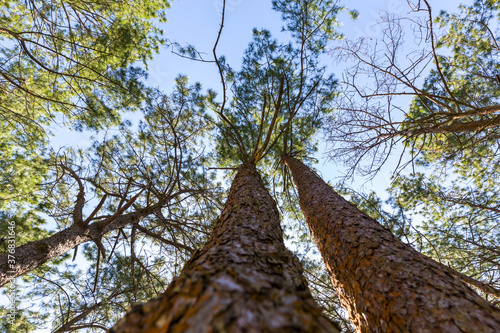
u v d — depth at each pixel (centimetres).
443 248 489
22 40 351
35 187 582
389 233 197
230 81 607
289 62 596
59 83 567
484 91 579
